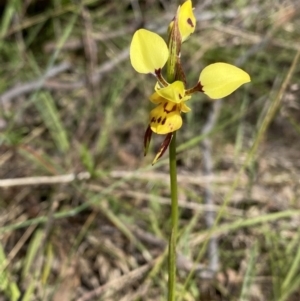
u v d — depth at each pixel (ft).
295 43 0.89
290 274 0.57
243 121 0.83
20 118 0.83
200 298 0.61
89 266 0.65
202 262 0.63
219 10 0.92
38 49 0.94
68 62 0.91
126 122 0.84
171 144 0.35
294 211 0.60
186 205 0.69
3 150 0.77
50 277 0.63
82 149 0.70
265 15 0.89
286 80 0.53
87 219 0.69
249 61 0.89
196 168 0.78
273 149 0.81
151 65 0.35
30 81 0.86
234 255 0.66
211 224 0.67
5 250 0.66
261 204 0.71
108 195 0.69
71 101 0.87
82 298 0.60
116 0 0.98
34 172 0.75
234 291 0.62
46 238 0.61
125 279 0.62
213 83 0.34
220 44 0.89
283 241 0.66
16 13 0.91
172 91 0.33
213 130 0.67
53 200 0.65
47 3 0.96
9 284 0.58
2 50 0.91
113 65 0.87
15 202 0.71
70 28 0.81
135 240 0.63
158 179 0.72
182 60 0.90
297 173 0.76
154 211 0.70
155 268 0.59
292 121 0.74
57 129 0.79
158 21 0.93
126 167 0.77
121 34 0.91
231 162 0.78
